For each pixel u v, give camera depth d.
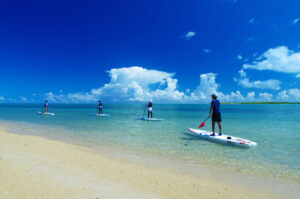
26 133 11.05
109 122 18.19
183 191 3.79
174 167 5.44
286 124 17.25
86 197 3.23
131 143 8.70
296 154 7.00
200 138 10.04
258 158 6.48
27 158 5.50
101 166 5.17
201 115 31.69
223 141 9.00
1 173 4.15
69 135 10.70
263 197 3.72
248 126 15.79
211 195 3.68
